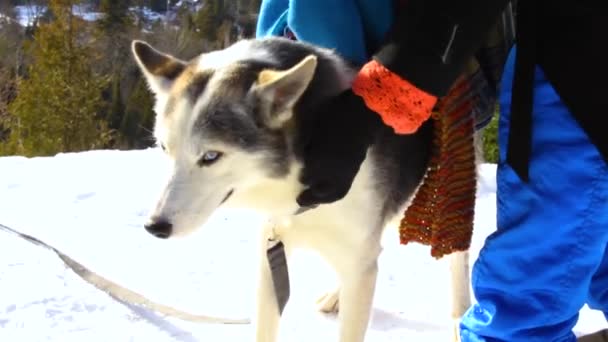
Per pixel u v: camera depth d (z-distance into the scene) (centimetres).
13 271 207
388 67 135
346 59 157
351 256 159
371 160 155
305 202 146
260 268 166
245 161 149
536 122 143
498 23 161
